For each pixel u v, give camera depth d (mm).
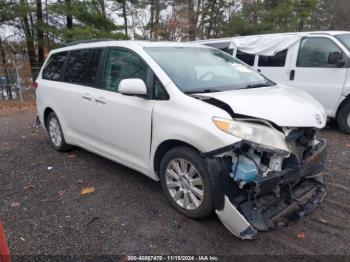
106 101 3947
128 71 3775
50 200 3703
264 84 3924
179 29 18859
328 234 3012
